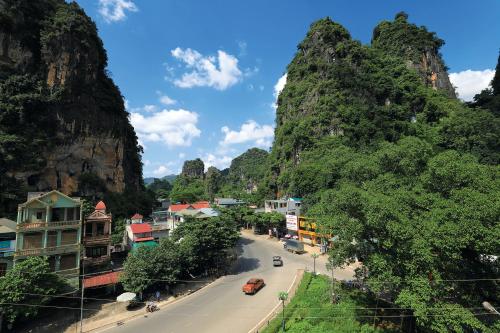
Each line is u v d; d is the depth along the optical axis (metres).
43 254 32.78
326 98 99.69
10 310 26.42
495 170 28.64
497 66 101.12
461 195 23.09
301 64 120.75
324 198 30.83
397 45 134.25
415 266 21.70
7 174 53.59
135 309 34.09
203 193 164.38
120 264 44.31
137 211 76.88
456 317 19.95
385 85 105.06
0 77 58.75
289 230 73.06
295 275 44.72
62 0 75.88
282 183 95.06
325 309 30.36
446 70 139.75
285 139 104.81
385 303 29.98
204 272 46.62
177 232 47.66
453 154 29.30
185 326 29.77
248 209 89.12
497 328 20.45
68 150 66.50
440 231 21.47
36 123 61.44
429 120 101.38
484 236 20.64
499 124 74.38
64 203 35.72
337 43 114.19
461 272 25.38
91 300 35.19
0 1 59.44
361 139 90.12
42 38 64.19
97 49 75.06
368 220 22.66
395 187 30.72
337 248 29.61
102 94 77.06
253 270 48.84
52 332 28.91
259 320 30.58
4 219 39.34
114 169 76.88
